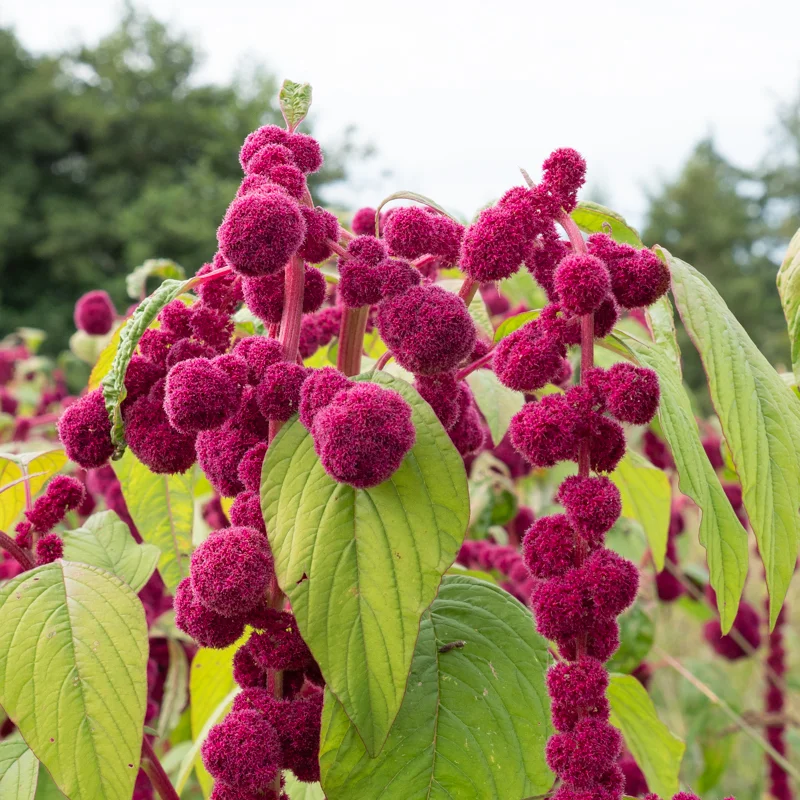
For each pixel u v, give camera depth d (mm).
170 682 2848
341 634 1163
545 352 1296
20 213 24281
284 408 1301
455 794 1301
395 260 1368
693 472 1313
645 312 1746
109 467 2809
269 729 1266
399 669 1152
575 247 1311
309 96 1587
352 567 1194
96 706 1309
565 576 1234
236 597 1218
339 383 1239
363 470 1147
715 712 3943
